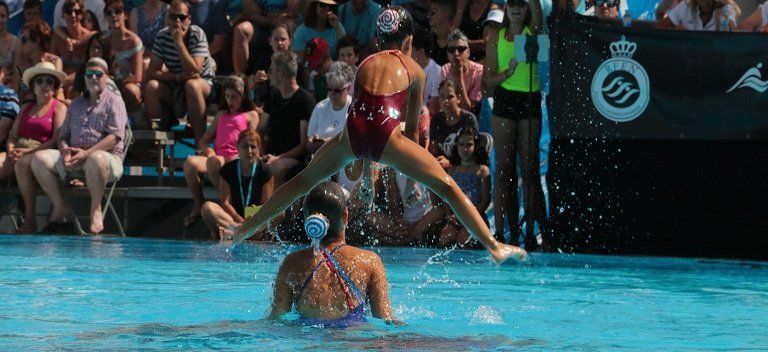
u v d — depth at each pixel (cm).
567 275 1392
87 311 933
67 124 2152
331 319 819
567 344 778
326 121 1956
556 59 1758
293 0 2359
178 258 1555
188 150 2439
